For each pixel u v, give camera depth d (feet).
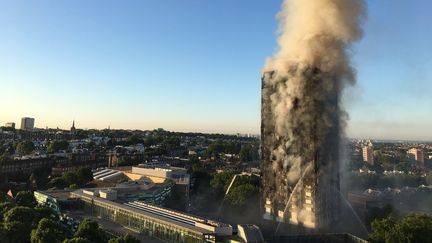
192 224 545.85
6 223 531.50
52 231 500.33
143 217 605.73
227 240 491.31
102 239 507.30
